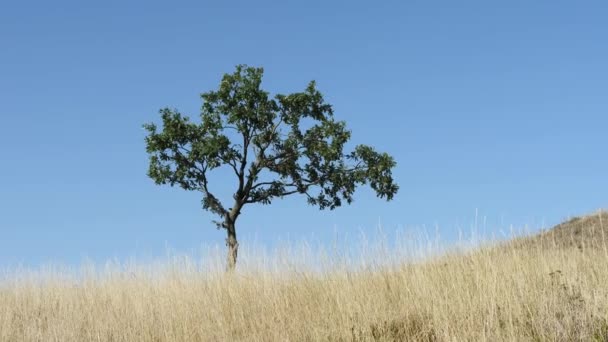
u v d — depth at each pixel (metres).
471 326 8.70
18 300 12.86
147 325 10.88
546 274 9.97
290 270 11.82
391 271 11.05
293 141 20.67
